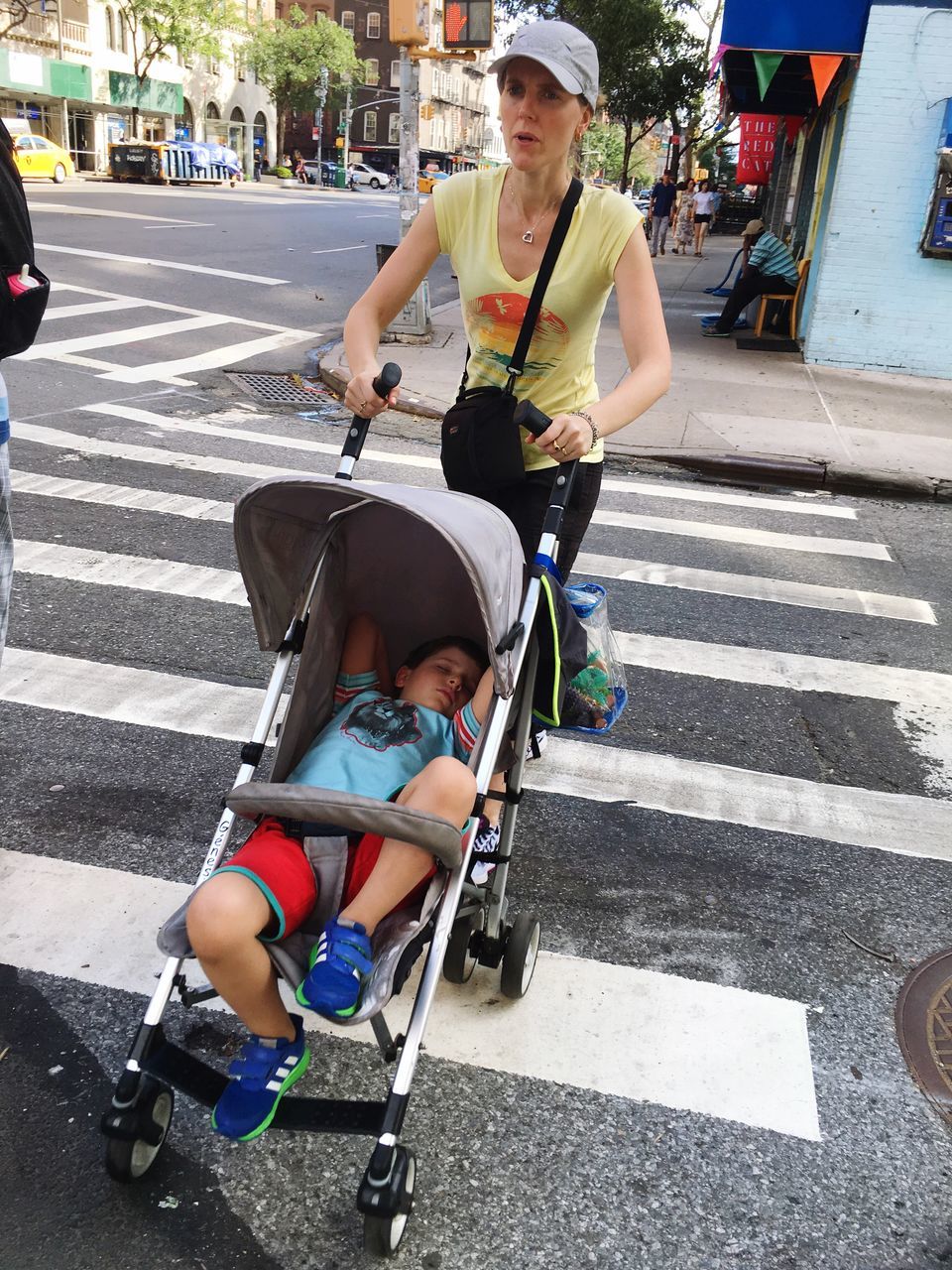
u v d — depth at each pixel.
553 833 3.73
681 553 6.72
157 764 3.94
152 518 6.38
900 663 5.34
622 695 3.08
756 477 8.52
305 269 17.17
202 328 12.16
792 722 4.66
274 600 2.62
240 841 3.53
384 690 2.85
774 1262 2.25
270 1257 2.18
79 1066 2.61
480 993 2.96
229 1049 2.69
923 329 11.95
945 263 11.69
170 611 5.20
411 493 2.38
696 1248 2.27
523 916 2.87
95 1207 2.26
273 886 2.11
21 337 3.02
